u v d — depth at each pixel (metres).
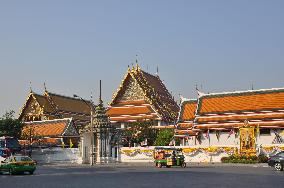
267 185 22.64
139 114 96.81
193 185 23.08
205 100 80.75
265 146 59.72
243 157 57.88
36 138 83.50
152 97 99.56
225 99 79.19
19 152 61.22
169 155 49.66
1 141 57.97
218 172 36.38
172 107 109.56
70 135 91.62
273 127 71.25
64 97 114.38
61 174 36.50
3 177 32.91
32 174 36.97
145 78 103.31
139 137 83.44
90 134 68.69
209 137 76.88
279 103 73.69
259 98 76.31
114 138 70.69
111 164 62.31
